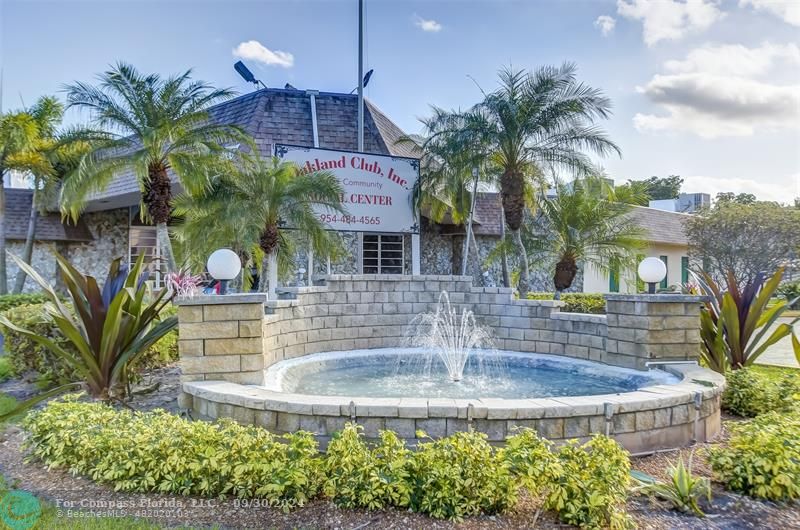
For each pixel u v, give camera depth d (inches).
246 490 117.6
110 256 629.6
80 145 405.1
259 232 351.3
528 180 482.9
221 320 179.0
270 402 143.1
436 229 647.1
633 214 807.1
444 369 263.1
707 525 110.3
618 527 105.5
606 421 140.6
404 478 113.9
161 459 124.9
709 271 854.5
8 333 253.9
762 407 192.1
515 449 116.4
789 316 698.8
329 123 579.2
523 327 287.1
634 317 226.5
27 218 612.4
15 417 188.5
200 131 391.2
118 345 194.9
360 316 298.2
